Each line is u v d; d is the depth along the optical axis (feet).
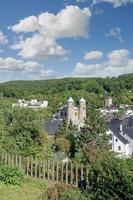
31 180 58.90
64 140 164.14
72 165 54.95
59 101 655.35
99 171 46.47
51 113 553.23
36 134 101.60
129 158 47.73
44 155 93.97
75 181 54.90
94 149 73.15
